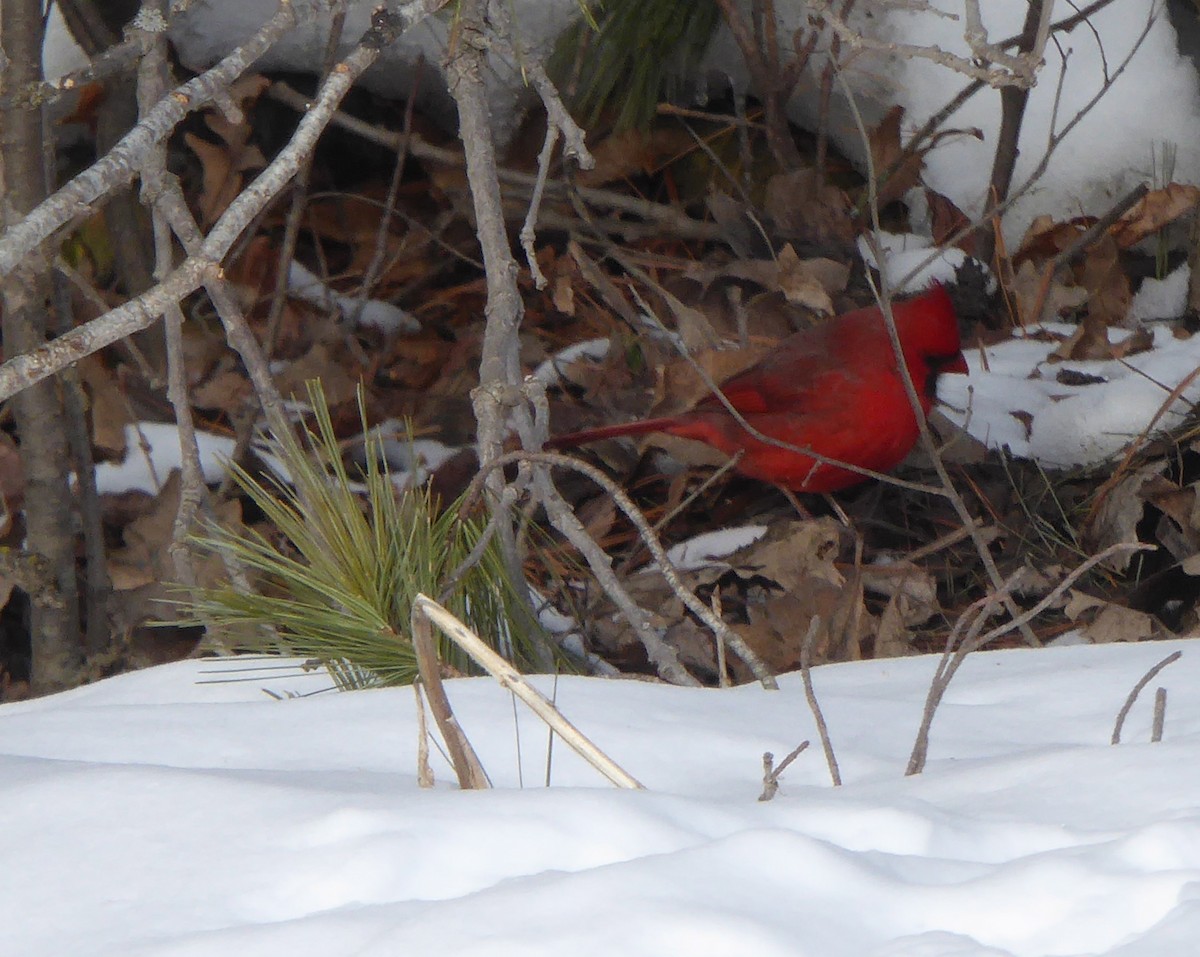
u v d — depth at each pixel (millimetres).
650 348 9172
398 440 9086
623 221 10727
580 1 5605
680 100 10812
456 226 11258
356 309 10055
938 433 8062
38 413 7699
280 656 5324
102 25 9156
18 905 2590
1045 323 9383
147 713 4121
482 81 6012
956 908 2312
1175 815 2717
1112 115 9852
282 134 11008
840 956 2182
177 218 6145
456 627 3188
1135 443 7531
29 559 7812
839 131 10586
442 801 2811
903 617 7160
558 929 2227
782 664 6914
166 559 8195
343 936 2303
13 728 4051
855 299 9469
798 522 7559
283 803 2908
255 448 9094
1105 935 2211
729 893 2338
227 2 10164
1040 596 7379
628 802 2730
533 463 5543
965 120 10047
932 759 3676
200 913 2508
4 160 7137
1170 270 9797
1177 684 4160
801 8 10117
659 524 7457
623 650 6973
